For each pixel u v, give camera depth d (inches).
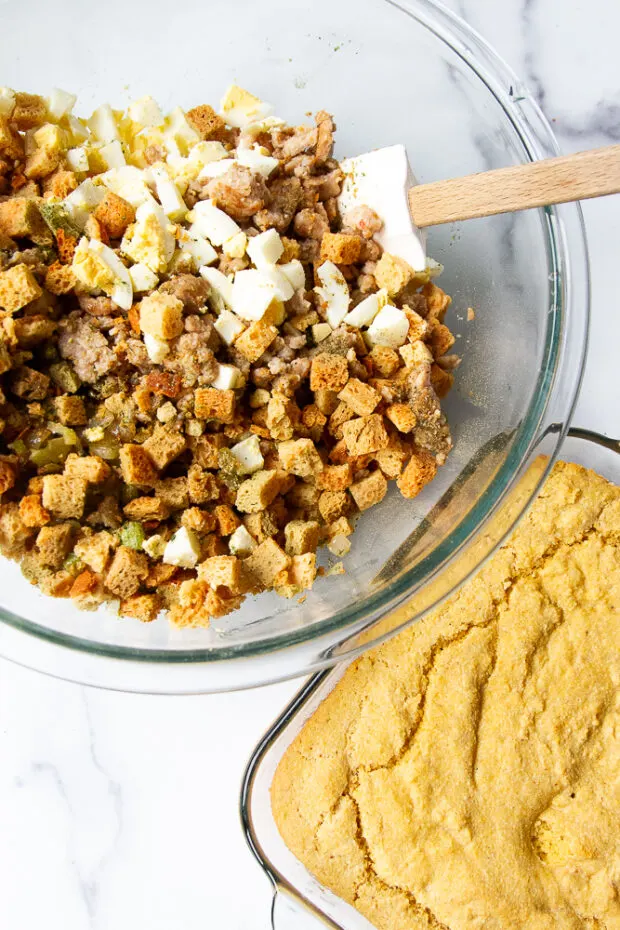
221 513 16.2
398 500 17.5
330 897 18.6
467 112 17.8
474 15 19.8
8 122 16.9
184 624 16.0
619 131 19.7
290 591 16.3
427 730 18.1
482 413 17.4
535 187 15.4
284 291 16.3
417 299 17.1
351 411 16.5
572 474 18.9
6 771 19.5
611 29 19.7
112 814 19.5
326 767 18.2
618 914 17.7
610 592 18.6
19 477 15.8
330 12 18.0
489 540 17.0
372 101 18.4
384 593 16.7
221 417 15.9
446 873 17.7
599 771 18.1
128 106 18.5
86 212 16.5
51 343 15.8
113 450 16.0
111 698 19.5
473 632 18.5
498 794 17.9
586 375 19.7
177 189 16.9
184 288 15.9
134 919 19.4
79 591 15.6
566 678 18.3
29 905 19.4
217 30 18.5
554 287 16.8
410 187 16.8
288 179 17.1
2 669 19.6
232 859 19.3
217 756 19.4
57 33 18.3
